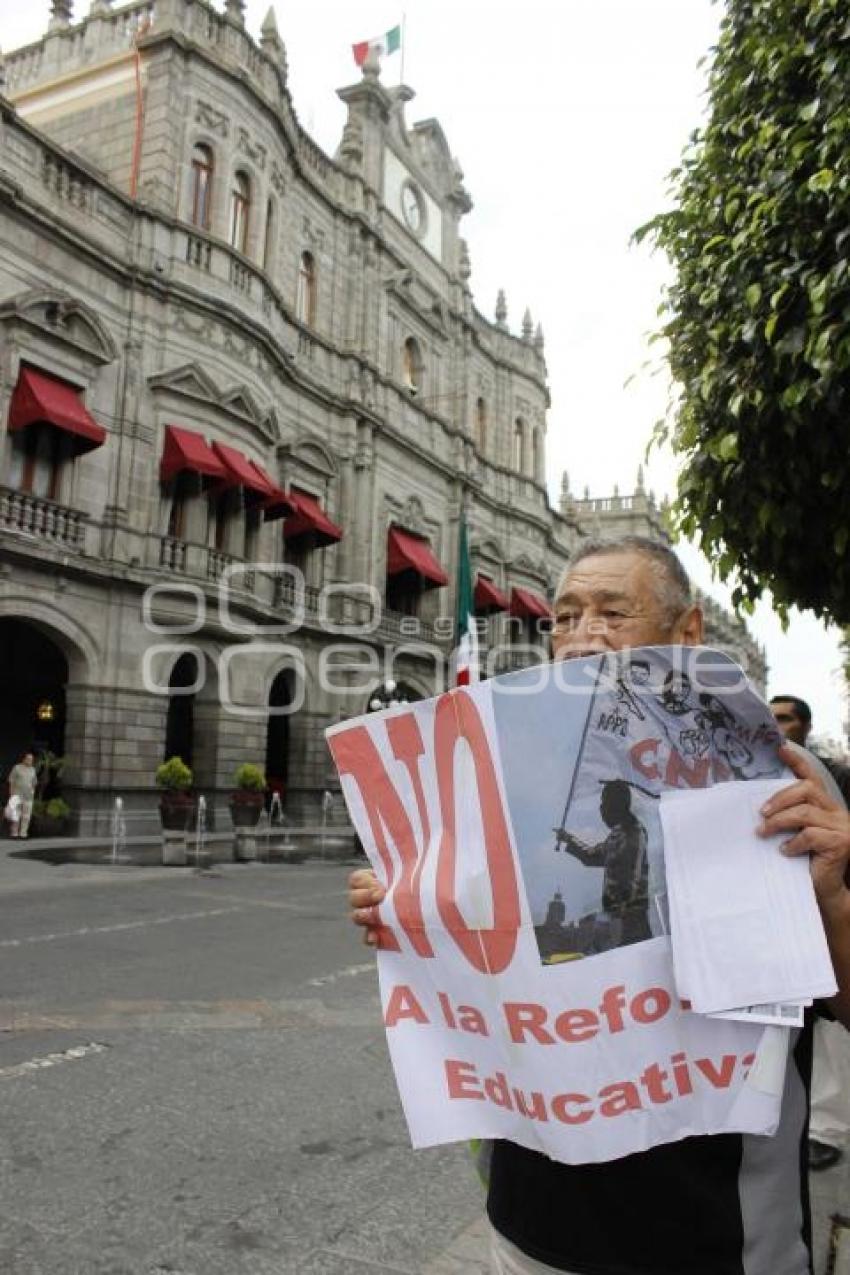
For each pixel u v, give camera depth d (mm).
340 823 24875
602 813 1561
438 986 1666
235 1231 3535
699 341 5836
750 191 5203
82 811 18094
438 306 31562
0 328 16797
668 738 1553
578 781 1581
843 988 1454
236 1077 5238
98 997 6863
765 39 5320
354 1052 5746
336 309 26609
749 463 5344
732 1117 1445
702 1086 1468
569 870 1556
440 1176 4062
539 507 38031
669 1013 1488
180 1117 4641
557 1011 1525
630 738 1568
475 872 1614
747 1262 1438
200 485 20281
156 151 20078
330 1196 3850
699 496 5781
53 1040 5781
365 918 1748
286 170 23969
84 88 21500
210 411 20547
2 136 16750
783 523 5273
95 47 21750
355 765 1785
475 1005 1615
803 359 4750
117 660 18688
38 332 17312
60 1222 3566
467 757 1654
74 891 12383
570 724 1601
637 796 1550
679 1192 1463
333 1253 3389
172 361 19938
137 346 19297
